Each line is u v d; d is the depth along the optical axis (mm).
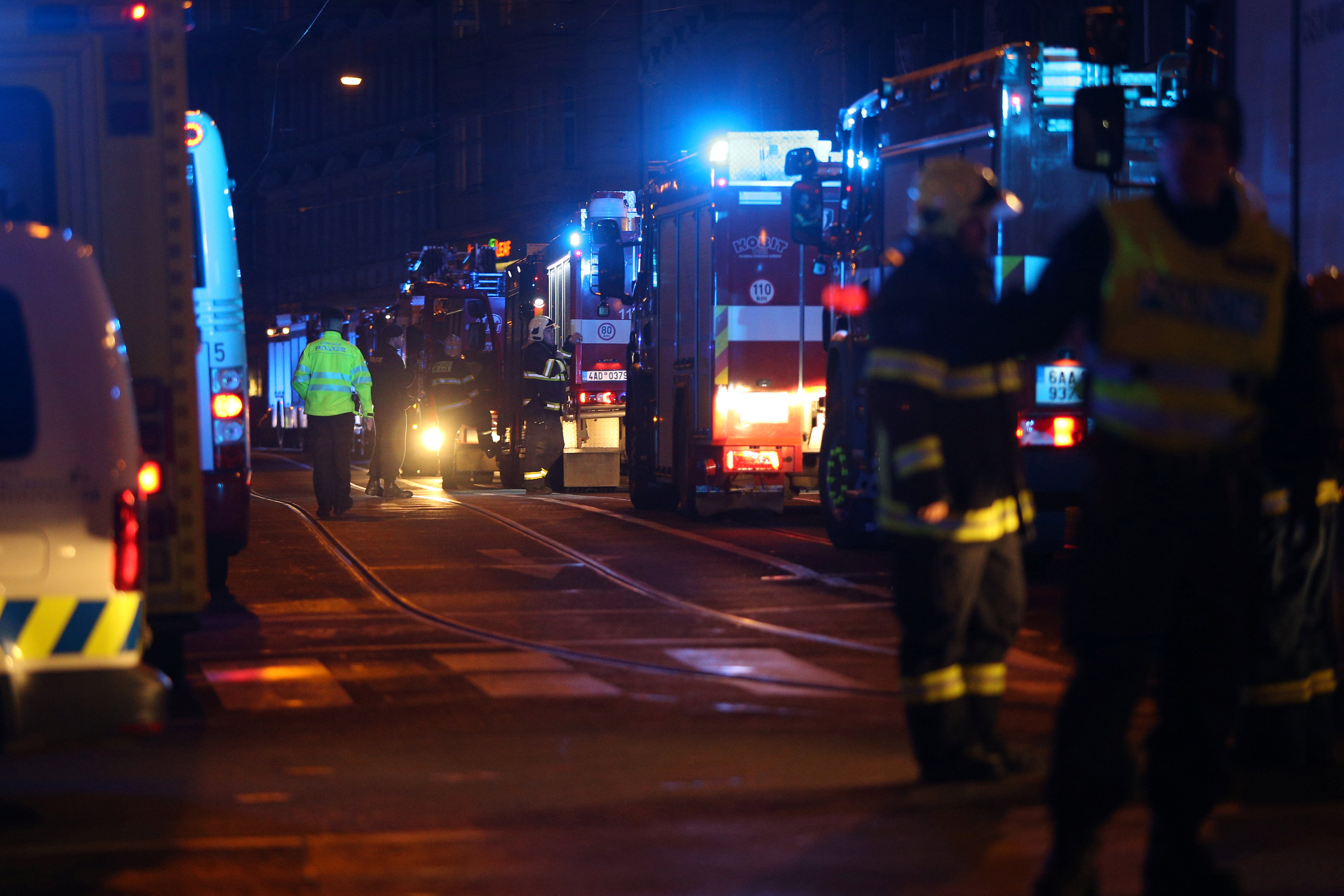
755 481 37062
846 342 30828
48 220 15422
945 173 12016
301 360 40094
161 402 15273
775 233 36719
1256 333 9914
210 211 23047
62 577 11969
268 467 75688
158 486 15289
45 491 11977
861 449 30234
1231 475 9945
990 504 12508
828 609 23703
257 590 26625
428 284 58281
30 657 11906
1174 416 9797
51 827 11961
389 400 47219
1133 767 10047
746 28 89750
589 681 18234
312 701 17141
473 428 55812
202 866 10930
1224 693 10031
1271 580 13117
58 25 15281
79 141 15312
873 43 73625
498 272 58125
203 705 16969
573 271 51531
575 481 51188
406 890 10359
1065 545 28281
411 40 137625
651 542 33375
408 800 12711
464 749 14656
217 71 161625
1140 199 10055
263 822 12094
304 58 150125
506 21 123375
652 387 42031
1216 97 9883
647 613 23516
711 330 36969
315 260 151000
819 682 17984
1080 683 9961
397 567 29406
